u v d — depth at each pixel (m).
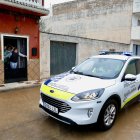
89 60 5.64
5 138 3.77
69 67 12.22
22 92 7.40
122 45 17.30
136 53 20.42
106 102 4.02
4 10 7.87
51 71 11.09
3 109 5.43
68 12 22.81
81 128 4.29
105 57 5.50
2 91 7.31
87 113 3.78
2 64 8.16
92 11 21.12
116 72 4.73
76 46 12.44
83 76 4.67
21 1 8.10
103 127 4.08
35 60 9.51
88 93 3.81
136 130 4.30
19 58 9.12
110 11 19.89
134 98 5.34
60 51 11.48
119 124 4.59
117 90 4.28
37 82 8.97
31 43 9.22
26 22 8.84
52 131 4.12
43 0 9.49
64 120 3.82
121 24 19.28
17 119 4.72
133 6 18.27
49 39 10.35
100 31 20.73
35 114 5.08
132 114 5.32
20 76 9.17
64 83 4.23
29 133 4.00
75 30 22.45
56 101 3.95
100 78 4.52
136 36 18.48
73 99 3.73
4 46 8.43
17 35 8.54
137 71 5.56
